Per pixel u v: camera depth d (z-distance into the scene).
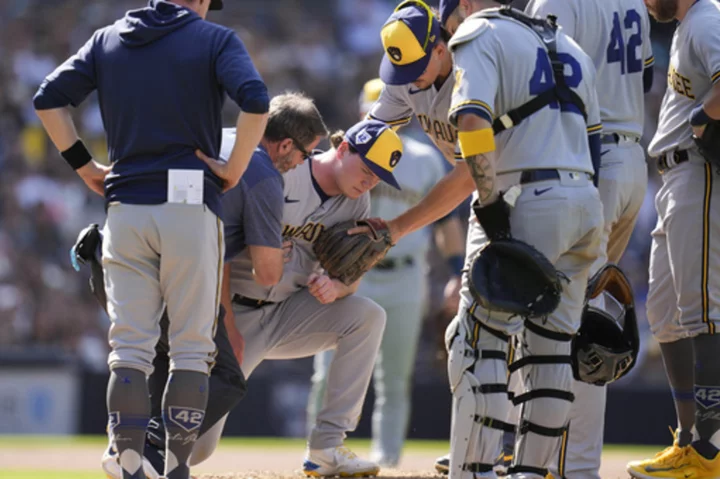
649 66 18.81
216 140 15.41
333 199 19.05
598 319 17.14
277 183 17.59
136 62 15.14
